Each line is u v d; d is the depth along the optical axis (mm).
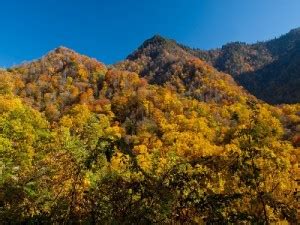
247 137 9930
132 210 8648
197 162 9438
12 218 8766
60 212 8727
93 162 9086
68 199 8969
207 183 9031
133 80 147750
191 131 87688
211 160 9453
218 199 8688
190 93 149375
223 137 75562
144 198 8953
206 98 143500
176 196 8758
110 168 9117
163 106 117250
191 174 9055
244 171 9250
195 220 8617
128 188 8914
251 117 10477
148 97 124188
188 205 8750
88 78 152625
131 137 81312
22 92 125125
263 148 9820
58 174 9469
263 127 10266
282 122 109812
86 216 8711
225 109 115375
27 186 9188
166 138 76562
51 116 101188
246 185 9188
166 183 9047
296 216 9203
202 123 91500
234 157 9484
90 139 9852
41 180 9453
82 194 9109
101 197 8875
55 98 124875
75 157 9359
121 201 8805
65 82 144500
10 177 9469
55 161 9750
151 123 97438
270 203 9203
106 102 122438
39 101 120938
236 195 8789
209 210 8609
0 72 141250
